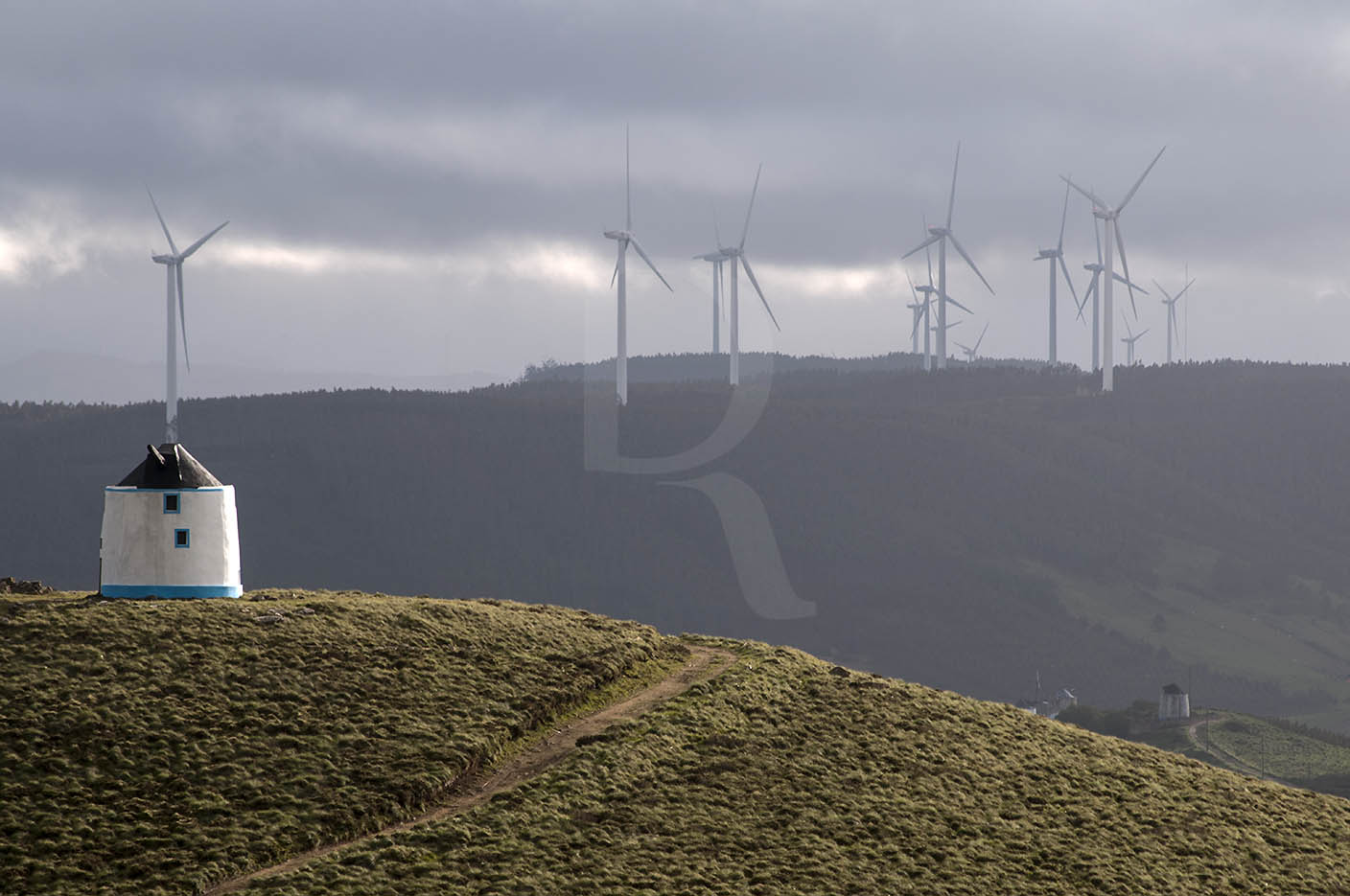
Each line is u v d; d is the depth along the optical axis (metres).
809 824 136.12
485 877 118.19
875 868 129.38
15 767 126.12
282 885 113.75
